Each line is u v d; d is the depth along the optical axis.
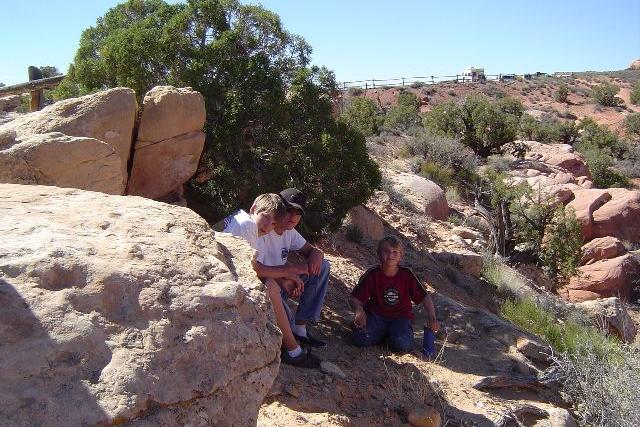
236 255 3.34
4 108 13.30
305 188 8.19
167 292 2.66
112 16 8.92
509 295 12.08
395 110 40.53
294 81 8.32
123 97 6.30
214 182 7.69
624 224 22.62
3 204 3.15
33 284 2.44
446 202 18.17
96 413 2.17
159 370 2.40
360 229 11.60
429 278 10.90
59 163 5.42
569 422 5.38
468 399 5.39
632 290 19.41
